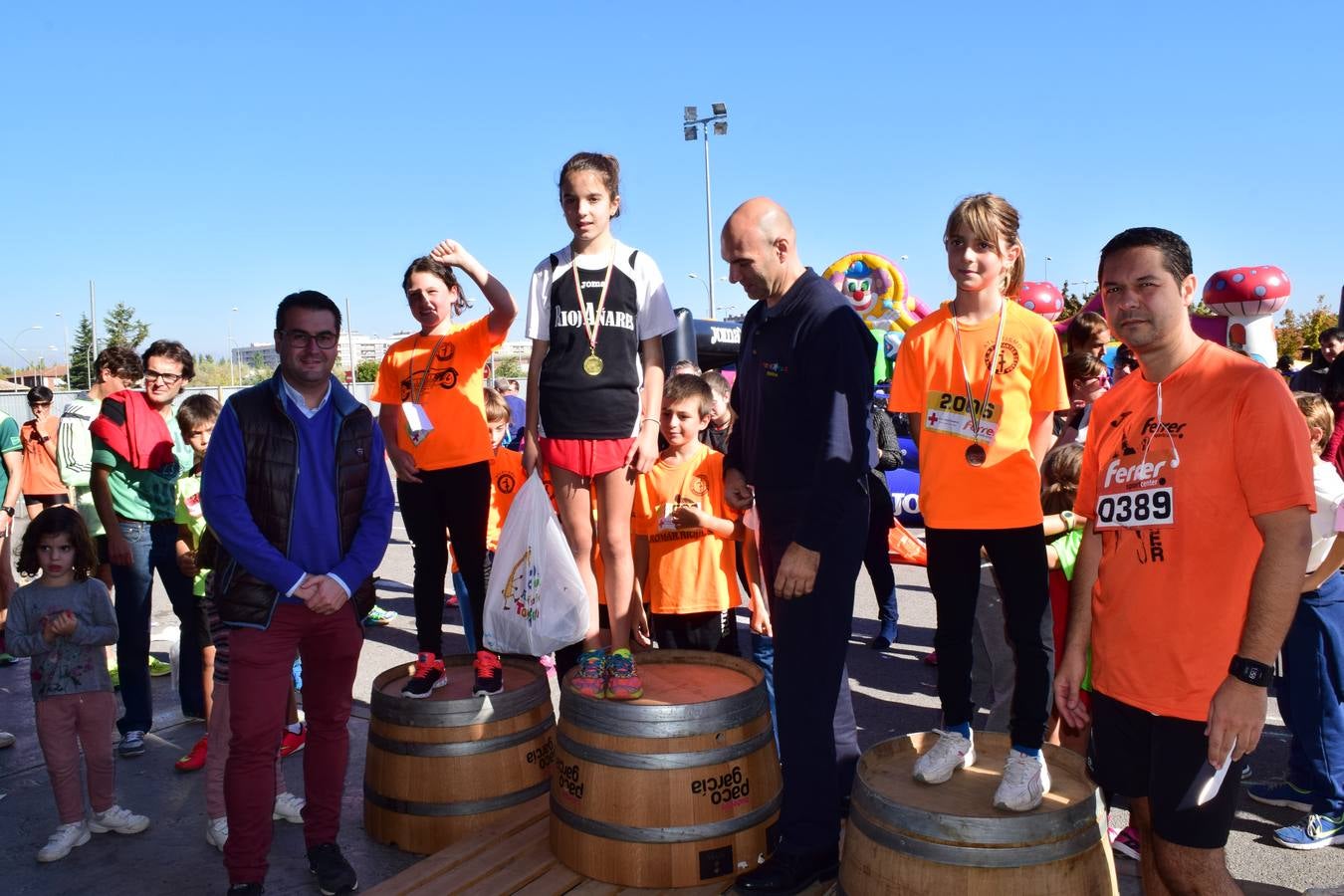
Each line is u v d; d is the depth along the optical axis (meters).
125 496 4.90
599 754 3.19
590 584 3.95
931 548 3.13
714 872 3.15
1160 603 2.35
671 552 4.59
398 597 8.77
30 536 3.91
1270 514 2.17
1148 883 2.67
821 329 3.00
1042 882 2.49
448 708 3.67
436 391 4.26
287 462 3.30
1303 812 4.05
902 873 2.55
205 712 4.82
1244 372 2.28
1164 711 2.34
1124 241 2.42
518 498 3.89
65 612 3.83
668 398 4.57
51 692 3.85
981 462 3.03
